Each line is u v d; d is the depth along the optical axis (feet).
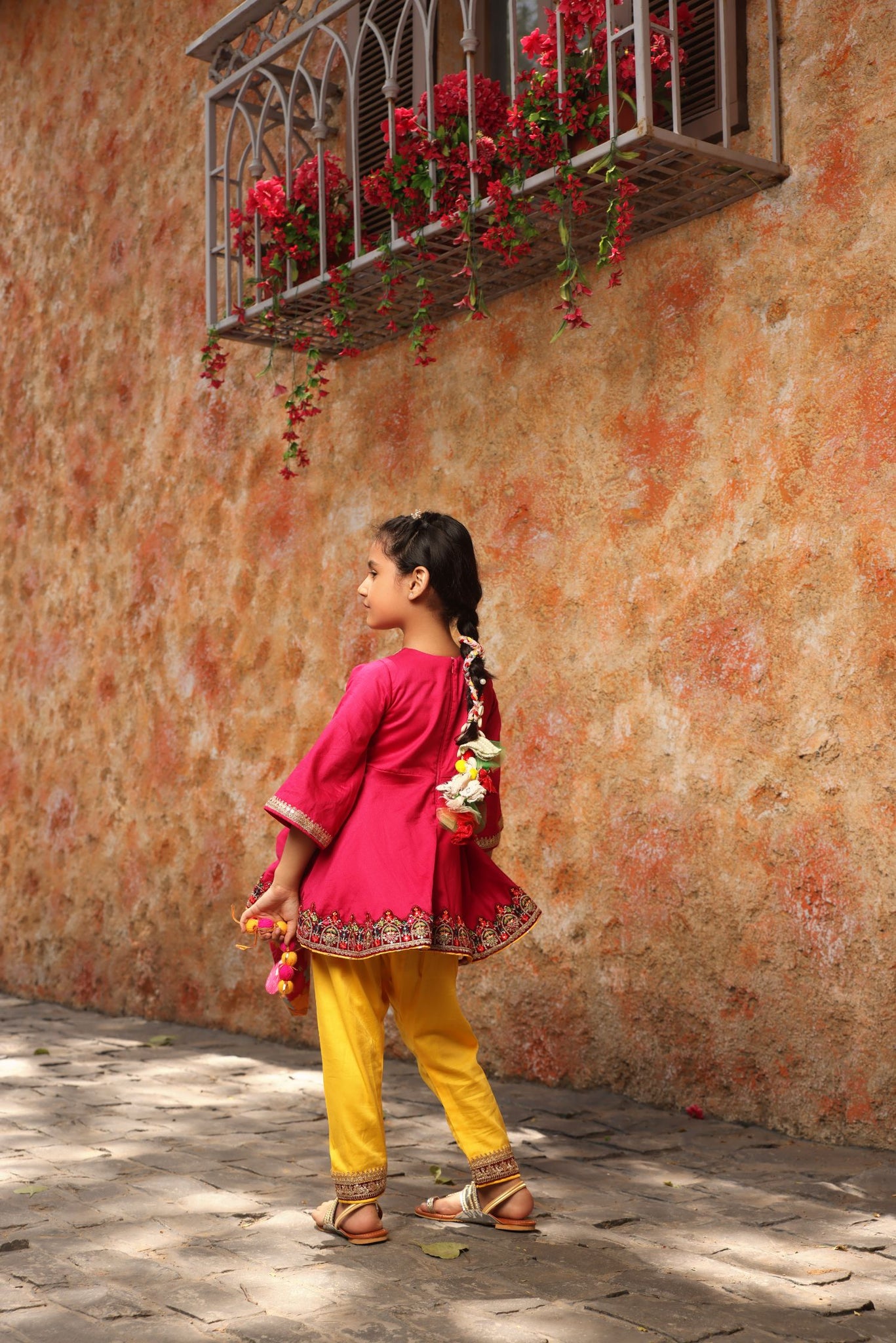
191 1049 18.37
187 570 21.97
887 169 12.35
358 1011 9.34
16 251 27.78
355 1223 9.02
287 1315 7.61
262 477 20.57
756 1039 12.91
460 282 16.15
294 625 19.69
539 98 13.64
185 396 22.43
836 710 12.46
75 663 24.64
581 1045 14.69
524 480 15.99
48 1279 8.27
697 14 13.83
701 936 13.50
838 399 12.64
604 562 14.87
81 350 25.35
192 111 22.85
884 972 11.88
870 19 12.57
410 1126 12.89
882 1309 7.78
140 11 24.38
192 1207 9.94
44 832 25.05
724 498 13.62
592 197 13.55
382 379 18.42
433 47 17.62
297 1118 13.39
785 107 13.21
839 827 12.34
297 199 17.34
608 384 14.97
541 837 15.33
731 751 13.35
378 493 18.34
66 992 23.91
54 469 25.88
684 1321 7.50
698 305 14.02
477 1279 8.25
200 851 21.01
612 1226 9.48
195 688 21.48
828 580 12.60
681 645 13.94
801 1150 11.89
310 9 20.25
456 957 9.76
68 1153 11.75
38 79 27.45
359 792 9.43
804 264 13.00
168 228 23.20
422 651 9.78
